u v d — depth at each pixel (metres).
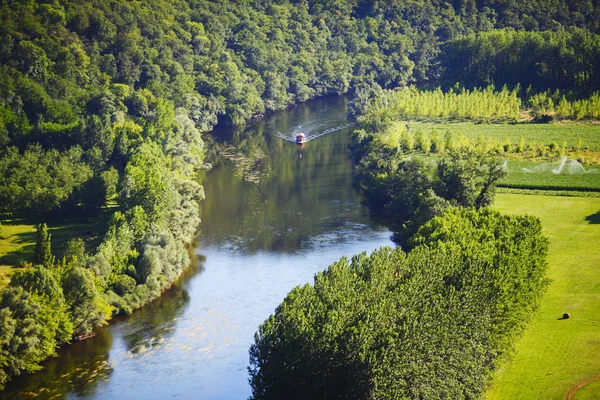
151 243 161.12
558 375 113.75
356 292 114.12
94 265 146.62
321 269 165.38
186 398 117.56
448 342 107.44
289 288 156.00
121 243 157.38
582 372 114.00
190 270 167.62
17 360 121.50
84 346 133.75
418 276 118.25
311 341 101.81
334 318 104.19
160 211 173.62
